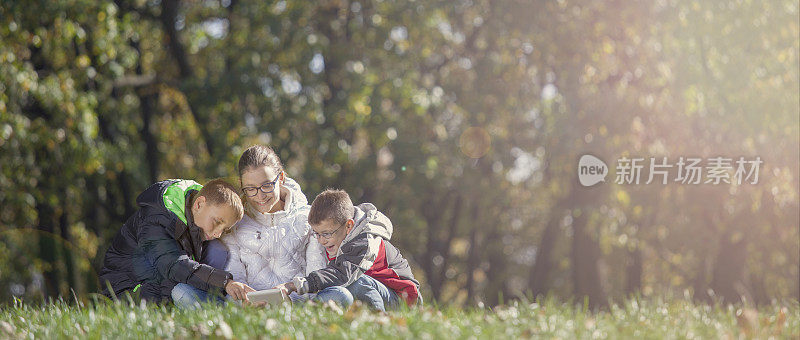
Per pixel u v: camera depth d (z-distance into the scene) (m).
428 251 21.27
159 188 4.99
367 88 14.66
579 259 16.42
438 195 19.44
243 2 14.88
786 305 5.70
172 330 4.25
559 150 14.66
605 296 16.45
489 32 15.61
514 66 16.05
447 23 16.17
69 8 12.38
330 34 15.95
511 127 17.22
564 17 14.95
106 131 15.48
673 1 14.59
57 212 15.55
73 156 13.63
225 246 5.16
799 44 15.00
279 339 4.00
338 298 4.82
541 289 18.61
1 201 14.54
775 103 14.73
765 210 16.33
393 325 4.08
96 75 13.82
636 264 18.83
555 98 15.48
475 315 4.64
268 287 5.15
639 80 14.64
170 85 14.92
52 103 12.67
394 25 15.43
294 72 14.95
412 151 15.69
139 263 5.13
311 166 14.80
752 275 19.67
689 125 14.93
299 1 14.80
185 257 4.91
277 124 14.59
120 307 4.80
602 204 15.34
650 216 16.62
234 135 14.74
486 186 17.50
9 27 11.77
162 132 16.66
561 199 16.64
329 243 4.89
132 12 15.10
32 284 16.30
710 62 15.12
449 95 16.73
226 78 14.48
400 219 17.88
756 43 15.00
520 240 24.12
